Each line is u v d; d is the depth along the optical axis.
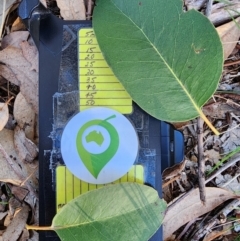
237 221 0.21
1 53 0.21
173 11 0.17
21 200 0.21
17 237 0.21
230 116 0.21
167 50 0.17
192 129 0.21
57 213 0.17
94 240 0.17
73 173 0.19
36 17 0.19
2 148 0.20
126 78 0.17
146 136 0.19
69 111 0.19
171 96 0.17
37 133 0.21
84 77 0.19
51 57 0.19
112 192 0.17
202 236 0.21
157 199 0.18
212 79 0.17
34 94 0.21
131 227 0.17
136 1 0.17
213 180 0.21
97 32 0.17
